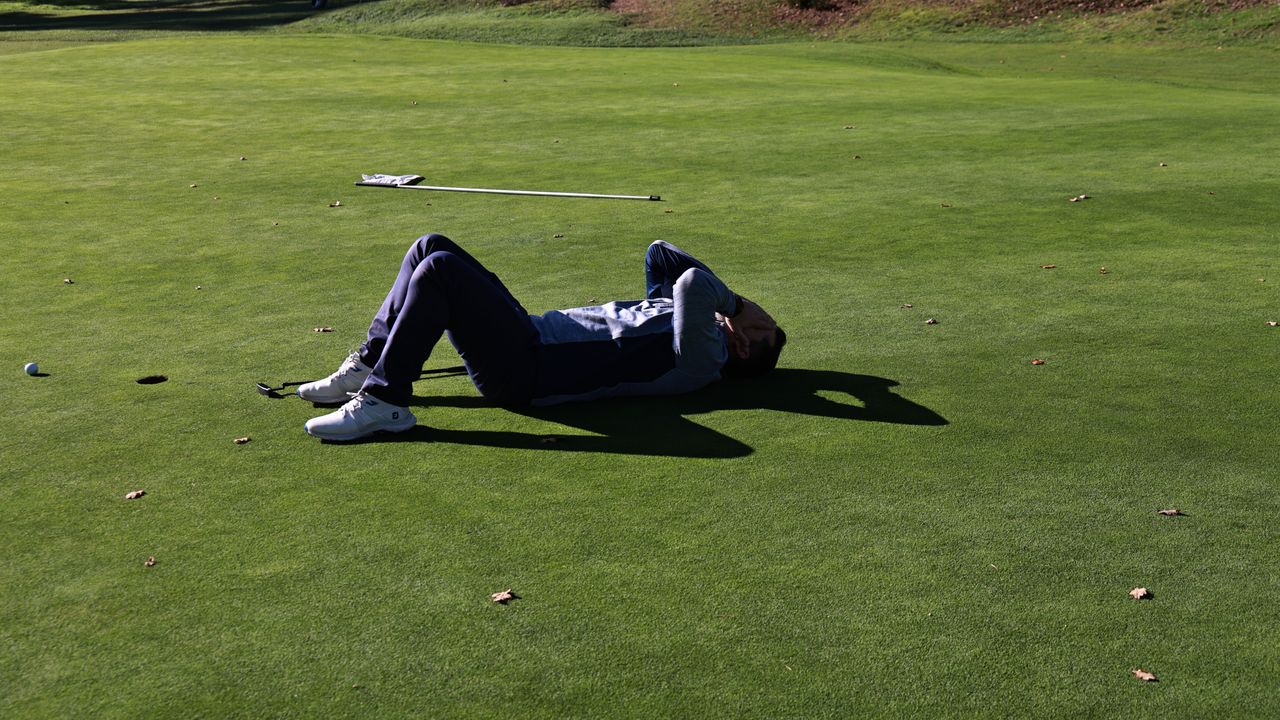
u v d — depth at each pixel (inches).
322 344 217.8
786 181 392.2
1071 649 113.4
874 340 216.7
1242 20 1152.2
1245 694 106.0
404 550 134.1
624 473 155.6
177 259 293.6
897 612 120.2
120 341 221.9
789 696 106.1
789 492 148.9
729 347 189.2
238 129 531.5
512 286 262.4
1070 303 240.5
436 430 172.9
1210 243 295.7
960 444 164.2
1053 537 136.3
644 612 120.3
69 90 672.4
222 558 132.8
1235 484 150.6
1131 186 372.8
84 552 134.8
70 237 321.4
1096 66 1000.9
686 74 737.6
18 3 1899.6
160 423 176.4
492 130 518.3
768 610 120.6
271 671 110.8
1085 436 167.2
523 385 177.8
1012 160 426.0
